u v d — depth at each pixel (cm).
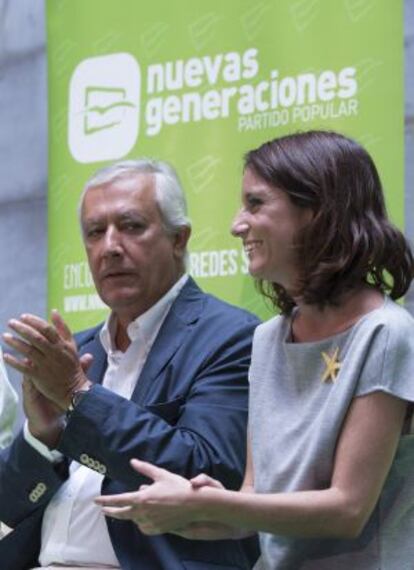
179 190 395
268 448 268
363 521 250
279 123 469
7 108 594
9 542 378
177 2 500
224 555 344
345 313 266
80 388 334
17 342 326
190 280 391
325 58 460
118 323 389
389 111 445
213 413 346
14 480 371
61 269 523
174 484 245
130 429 332
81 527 362
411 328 259
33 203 582
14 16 595
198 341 366
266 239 272
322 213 266
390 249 267
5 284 586
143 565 338
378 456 250
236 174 479
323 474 259
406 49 467
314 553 264
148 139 503
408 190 457
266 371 279
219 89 486
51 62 537
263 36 475
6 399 470
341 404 254
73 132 526
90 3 525
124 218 384
